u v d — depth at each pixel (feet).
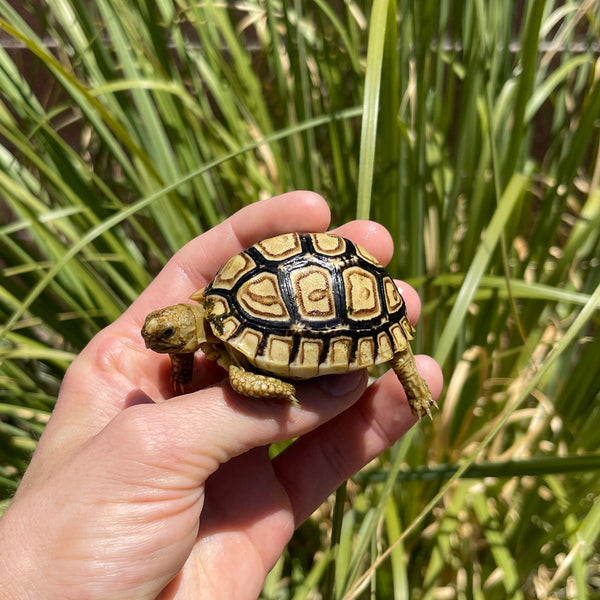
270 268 0.44
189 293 0.57
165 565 0.41
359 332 0.44
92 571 0.38
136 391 0.50
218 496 0.52
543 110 0.99
